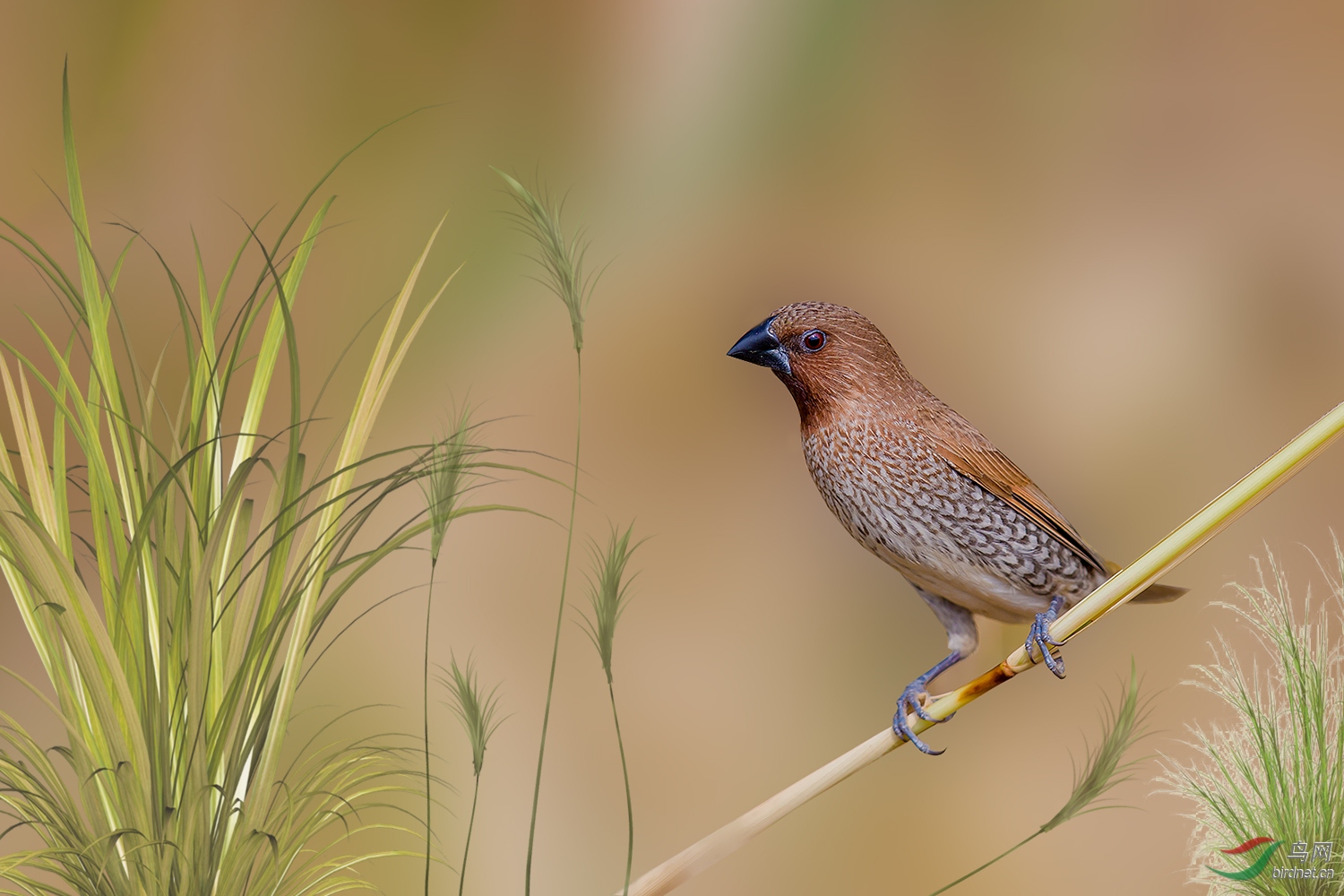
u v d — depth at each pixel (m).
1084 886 4.07
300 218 4.76
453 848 4.05
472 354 4.60
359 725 4.07
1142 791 4.09
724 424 4.86
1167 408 4.88
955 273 5.22
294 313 4.48
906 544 3.95
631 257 5.09
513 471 4.41
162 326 4.26
